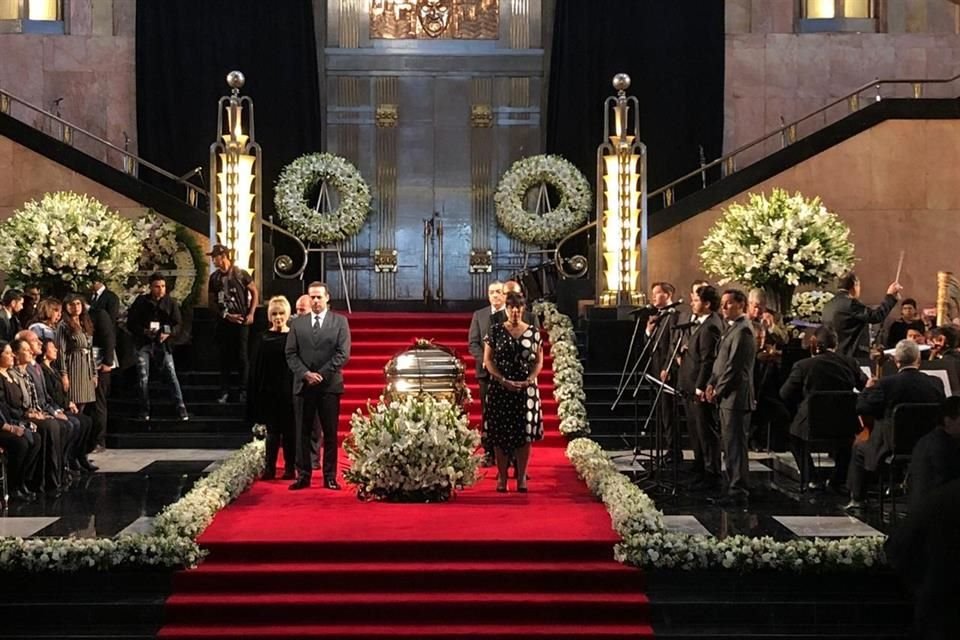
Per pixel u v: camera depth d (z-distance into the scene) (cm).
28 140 1733
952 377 1139
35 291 1395
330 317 1185
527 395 1141
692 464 1248
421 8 2120
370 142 2112
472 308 2095
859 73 2030
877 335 1588
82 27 2028
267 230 2008
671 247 1777
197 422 1458
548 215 1964
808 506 1109
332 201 2031
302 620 887
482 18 2123
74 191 1733
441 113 2122
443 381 1229
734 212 1619
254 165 1686
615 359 1559
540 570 916
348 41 2120
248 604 888
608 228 1645
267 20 2014
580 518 1030
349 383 1533
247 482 1170
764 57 2033
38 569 899
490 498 1125
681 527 1020
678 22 2012
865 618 890
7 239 1527
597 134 2011
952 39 2027
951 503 627
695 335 1156
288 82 2012
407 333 1636
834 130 1792
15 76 2022
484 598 896
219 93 2009
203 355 1594
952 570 620
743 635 870
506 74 2127
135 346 1458
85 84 2025
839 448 1168
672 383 1195
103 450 1427
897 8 2031
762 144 2033
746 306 1202
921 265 1797
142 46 1995
